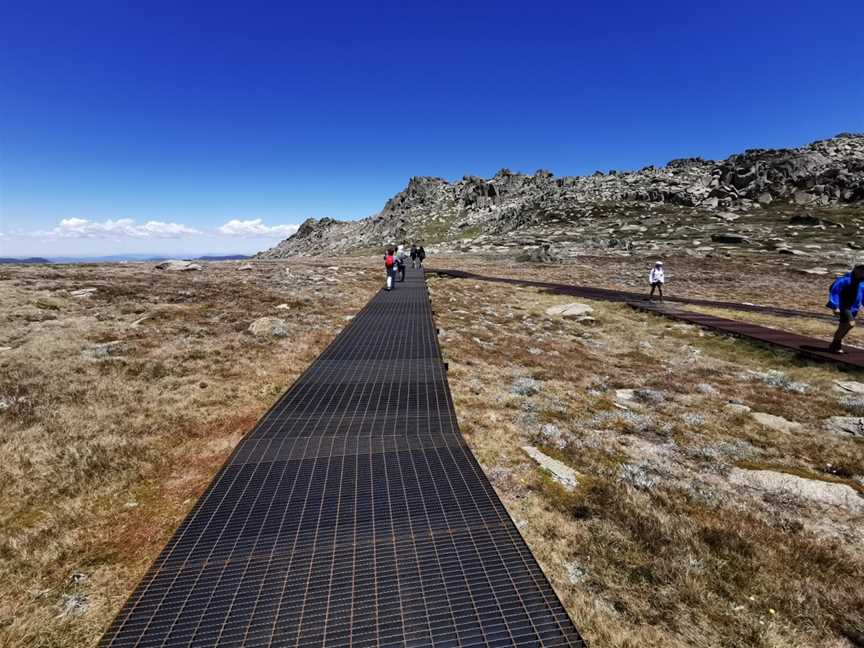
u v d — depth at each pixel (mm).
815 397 10477
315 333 15047
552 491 5559
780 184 107500
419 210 193250
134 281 26109
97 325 14180
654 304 26094
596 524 4836
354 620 3346
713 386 11258
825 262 53312
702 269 51656
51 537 4488
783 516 5195
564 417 8523
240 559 3938
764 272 47938
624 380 11648
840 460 6906
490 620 3363
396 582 3713
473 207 182875
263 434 6793
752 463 6758
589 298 29469
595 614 3584
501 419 8133
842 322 13516
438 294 28578
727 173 121188
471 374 11109
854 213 86250
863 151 110188
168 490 5590
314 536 4270
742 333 17172
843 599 3777
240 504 4801
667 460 6793
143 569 4160
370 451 6195
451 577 3777
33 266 35719
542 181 184000
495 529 4430
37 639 3357
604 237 90875
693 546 4402
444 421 7438
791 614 3586
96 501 5219
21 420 6859
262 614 3373
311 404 8188
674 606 3666
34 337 12188
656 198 125375
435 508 4777
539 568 3900
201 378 9758
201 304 19641
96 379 9039
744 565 4160
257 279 31297
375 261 72062
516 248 88812
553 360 13555
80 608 3662
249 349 12484
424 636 3221
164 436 6945
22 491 5172
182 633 3205
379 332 15008
